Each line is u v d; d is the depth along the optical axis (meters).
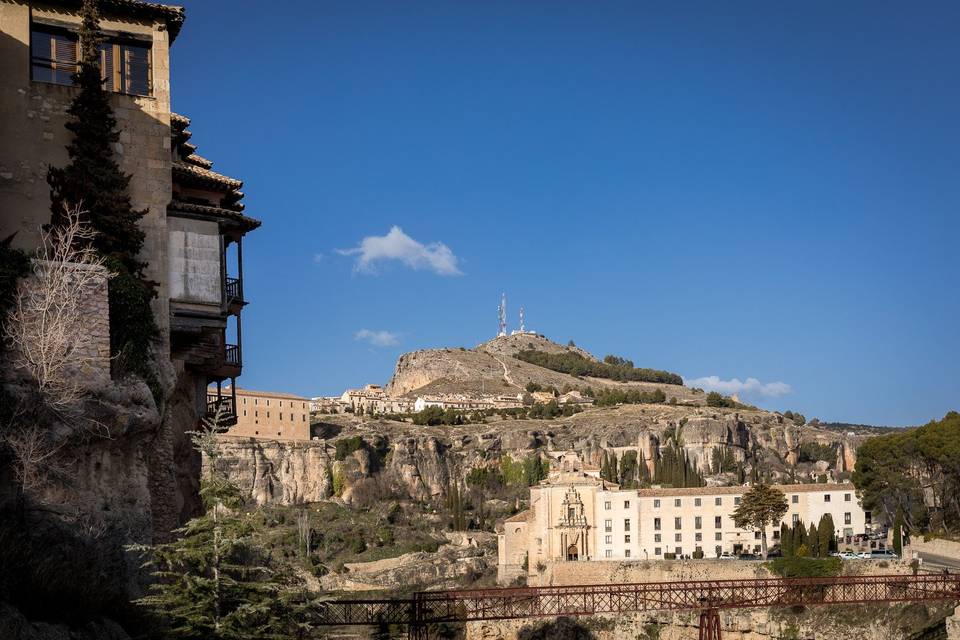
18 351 36.91
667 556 157.75
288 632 34.72
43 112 44.44
